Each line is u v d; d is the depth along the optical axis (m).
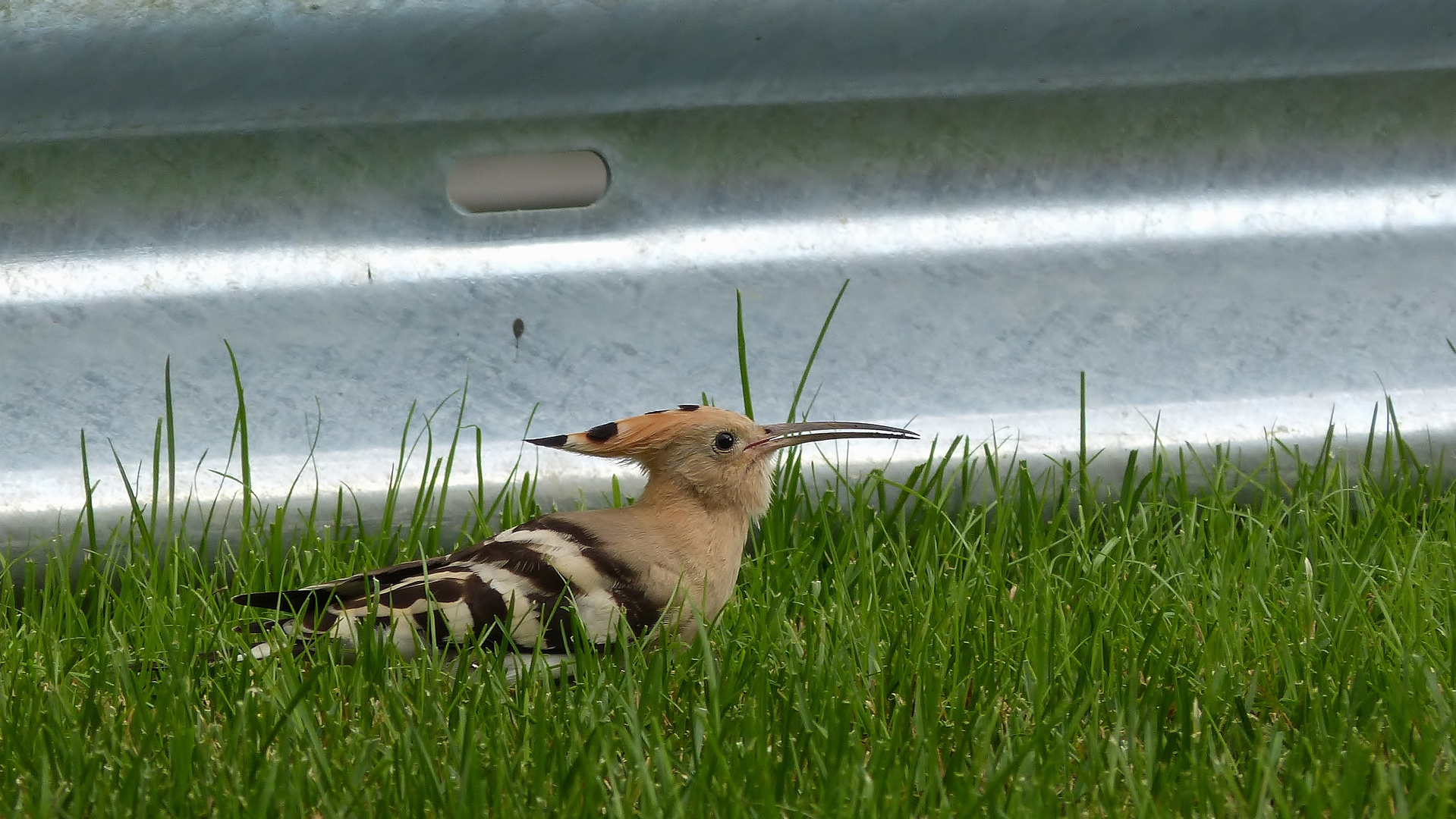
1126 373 10.14
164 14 9.88
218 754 7.04
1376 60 10.64
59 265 9.86
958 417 9.98
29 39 9.77
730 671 7.71
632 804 6.42
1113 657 7.93
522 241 10.22
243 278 9.98
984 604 8.52
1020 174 10.52
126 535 9.38
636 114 10.29
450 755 6.79
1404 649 7.75
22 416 9.54
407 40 10.05
